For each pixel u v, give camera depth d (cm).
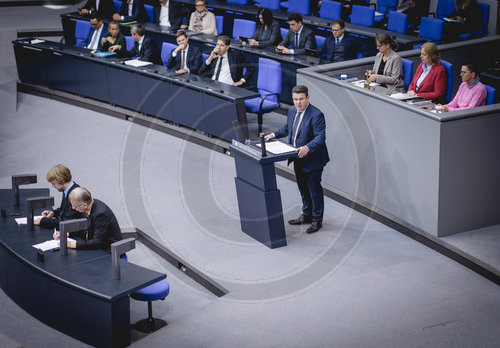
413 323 791
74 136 1452
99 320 768
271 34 1562
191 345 768
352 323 795
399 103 959
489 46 1374
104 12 1944
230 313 828
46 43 1683
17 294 877
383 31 1558
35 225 928
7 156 1357
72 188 920
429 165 933
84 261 824
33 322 845
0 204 1001
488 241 935
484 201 962
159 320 862
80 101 1623
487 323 786
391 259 938
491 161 945
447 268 909
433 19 1598
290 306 838
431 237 957
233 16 1880
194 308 895
